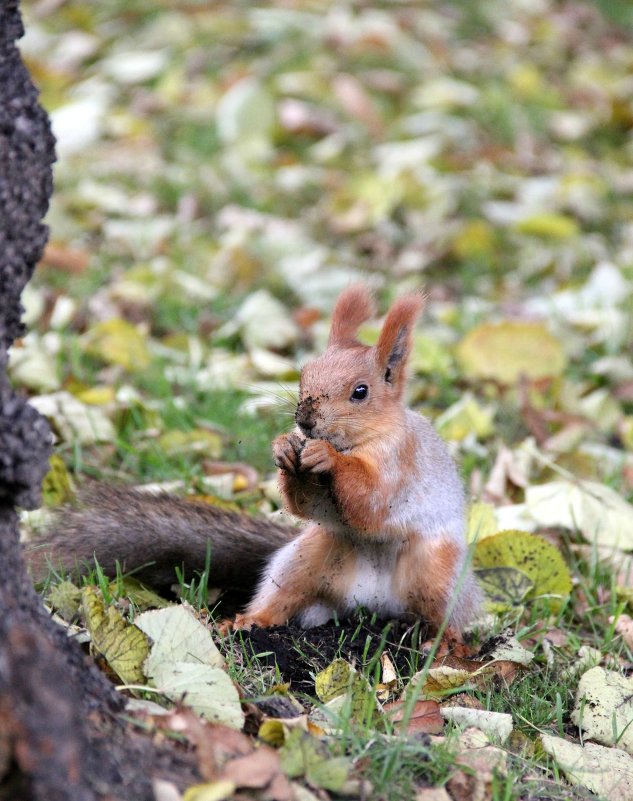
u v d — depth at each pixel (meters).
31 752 3.92
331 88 19.69
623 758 5.85
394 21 22.27
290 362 12.23
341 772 4.93
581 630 7.85
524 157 18.75
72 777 3.97
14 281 4.92
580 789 5.59
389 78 20.28
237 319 12.64
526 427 10.95
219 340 12.44
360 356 7.34
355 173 17.92
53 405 9.59
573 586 8.23
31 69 18.80
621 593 8.07
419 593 7.25
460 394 11.67
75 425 9.48
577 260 15.66
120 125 18.38
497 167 18.31
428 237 15.97
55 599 6.46
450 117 19.53
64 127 17.81
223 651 6.46
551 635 7.50
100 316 12.59
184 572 7.78
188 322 12.77
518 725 6.24
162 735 4.90
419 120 19.30
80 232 15.23
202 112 19.05
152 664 5.55
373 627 7.11
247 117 18.55
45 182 4.99
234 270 14.40
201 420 10.28
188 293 13.41
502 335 11.79
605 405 11.27
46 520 7.90
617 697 6.42
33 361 10.40
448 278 15.27
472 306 13.82
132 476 9.21
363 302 7.93
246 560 7.85
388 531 7.18
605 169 18.89
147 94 19.67
